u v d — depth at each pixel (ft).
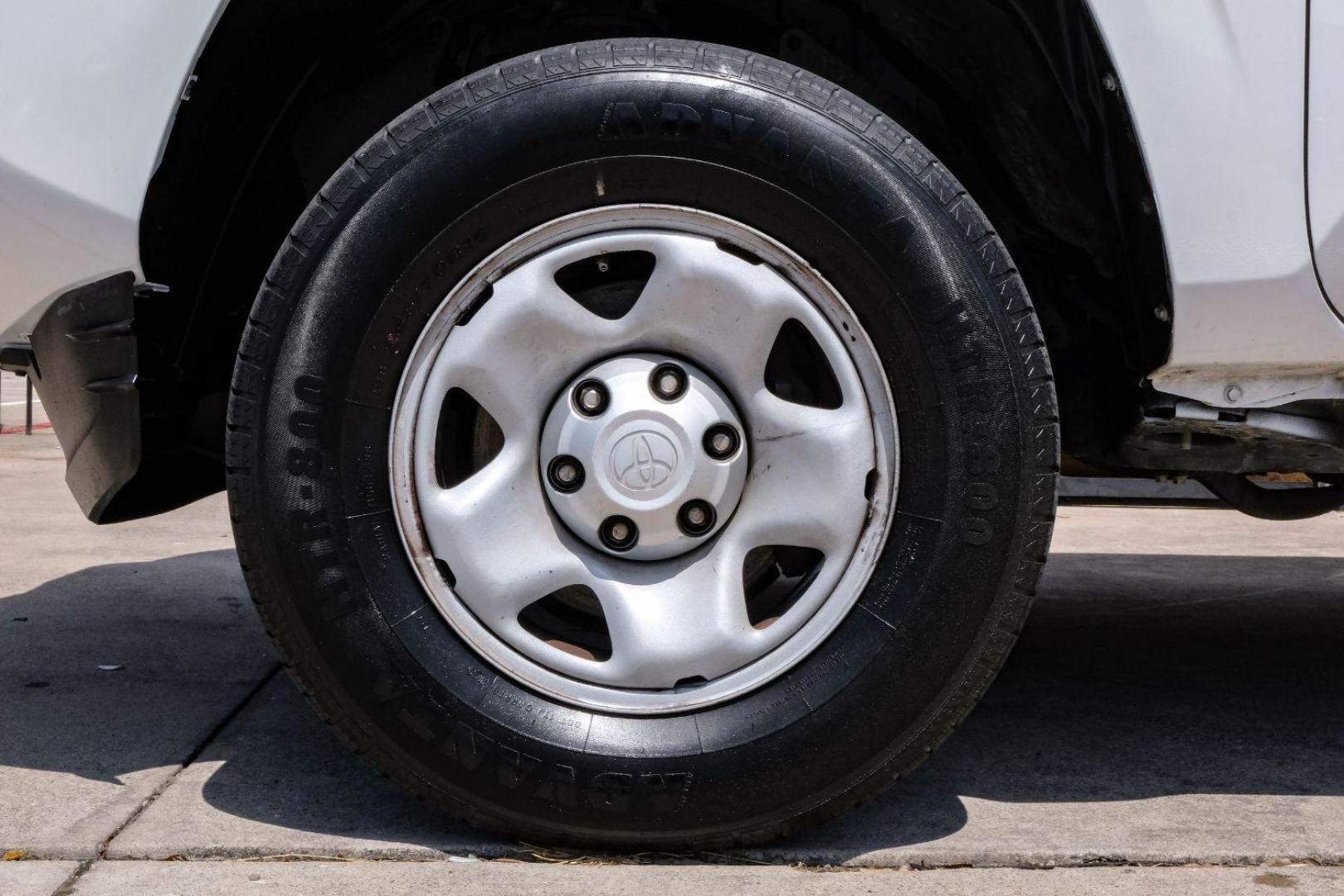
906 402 5.36
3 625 9.75
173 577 11.97
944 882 5.22
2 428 33.91
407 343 5.38
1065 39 5.59
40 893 4.93
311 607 5.31
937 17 5.87
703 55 5.46
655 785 5.30
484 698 5.36
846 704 5.30
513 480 5.50
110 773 6.34
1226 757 6.94
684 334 5.45
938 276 5.30
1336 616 10.94
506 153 5.33
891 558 5.38
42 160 5.54
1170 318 5.74
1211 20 5.52
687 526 5.47
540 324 5.42
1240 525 17.31
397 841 5.49
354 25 5.90
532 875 5.22
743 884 5.16
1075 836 5.67
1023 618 5.34
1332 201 5.62
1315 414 6.23
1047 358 5.35
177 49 5.51
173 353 6.28
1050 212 6.39
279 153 6.32
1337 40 5.56
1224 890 5.16
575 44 5.54
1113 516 18.25
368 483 5.37
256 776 6.32
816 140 5.32
